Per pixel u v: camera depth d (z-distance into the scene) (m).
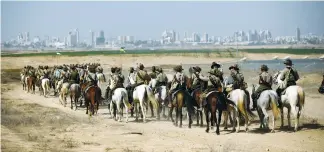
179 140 16.25
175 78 19.80
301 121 19.84
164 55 111.75
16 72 73.38
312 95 29.23
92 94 23.30
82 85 28.62
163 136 17.31
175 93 19.36
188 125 20.33
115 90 22.11
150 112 25.91
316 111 22.48
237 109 17.36
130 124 20.95
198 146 14.98
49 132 18.55
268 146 14.45
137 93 21.33
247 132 17.31
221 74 17.61
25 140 16.53
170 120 22.09
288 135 16.38
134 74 23.47
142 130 18.91
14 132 18.39
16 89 48.06
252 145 14.72
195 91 19.12
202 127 19.55
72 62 100.44
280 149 13.89
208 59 110.88
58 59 102.00
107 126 20.25
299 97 16.84
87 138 17.03
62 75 32.34
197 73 19.36
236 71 18.42
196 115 21.00
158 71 22.44
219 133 17.20
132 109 24.19
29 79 42.75
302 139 15.53
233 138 16.27
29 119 21.86
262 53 129.75
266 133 17.05
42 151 14.37
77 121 22.06
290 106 17.53
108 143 15.90
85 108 28.92
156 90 21.81
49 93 41.94
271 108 16.91
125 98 21.78
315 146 14.23
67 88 29.48
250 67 71.88
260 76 17.58
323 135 16.14
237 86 18.30
